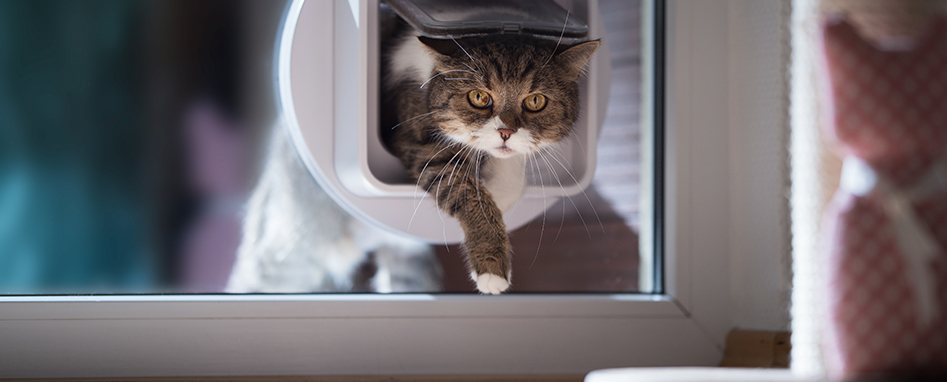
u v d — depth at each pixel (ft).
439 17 2.54
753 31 2.71
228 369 2.58
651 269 2.93
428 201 2.98
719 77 2.86
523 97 3.30
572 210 3.10
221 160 3.52
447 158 3.15
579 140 2.95
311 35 2.72
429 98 3.30
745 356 2.62
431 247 3.34
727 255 2.84
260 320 2.60
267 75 3.41
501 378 2.56
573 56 2.98
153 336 2.55
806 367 1.63
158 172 3.42
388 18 3.28
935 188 1.49
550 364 2.71
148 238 3.40
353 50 2.52
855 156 1.55
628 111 3.03
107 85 3.34
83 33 3.29
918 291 1.46
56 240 3.25
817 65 1.59
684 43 2.85
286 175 3.42
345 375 2.61
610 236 3.07
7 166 3.18
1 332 2.49
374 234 3.39
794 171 1.89
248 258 3.47
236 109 3.52
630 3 3.03
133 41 3.38
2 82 3.17
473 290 2.87
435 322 2.68
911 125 1.48
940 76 1.50
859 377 1.49
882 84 1.48
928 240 1.47
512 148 3.24
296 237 3.43
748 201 2.74
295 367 2.61
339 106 2.71
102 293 2.63
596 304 2.75
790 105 2.44
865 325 1.49
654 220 2.94
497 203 3.08
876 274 1.48
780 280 2.52
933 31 1.54
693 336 2.77
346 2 2.60
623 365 2.74
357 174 2.54
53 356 2.51
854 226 1.51
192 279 3.46
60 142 3.26
